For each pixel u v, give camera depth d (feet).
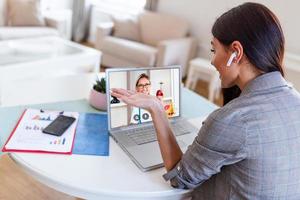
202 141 2.68
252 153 2.51
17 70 8.80
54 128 3.70
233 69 2.75
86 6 17.63
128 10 16.35
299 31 10.98
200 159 2.69
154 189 3.00
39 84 5.27
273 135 2.53
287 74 10.87
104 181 3.01
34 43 11.30
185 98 5.24
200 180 2.82
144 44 13.79
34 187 6.29
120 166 3.26
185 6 13.94
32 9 13.88
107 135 3.82
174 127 4.17
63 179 2.96
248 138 2.50
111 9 16.88
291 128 2.59
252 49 2.60
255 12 2.64
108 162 3.30
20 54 10.15
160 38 13.47
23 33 12.91
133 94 3.40
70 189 2.94
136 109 3.98
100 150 3.48
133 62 12.63
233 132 2.52
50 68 9.62
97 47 13.75
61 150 3.35
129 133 3.84
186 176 2.84
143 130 3.94
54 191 6.27
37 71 9.30
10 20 13.80
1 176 6.38
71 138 3.60
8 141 3.36
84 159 3.29
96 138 3.71
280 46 2.66
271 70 2.69
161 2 14.79
